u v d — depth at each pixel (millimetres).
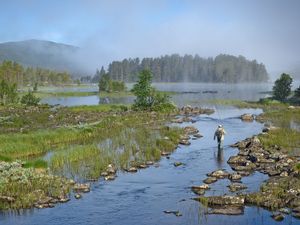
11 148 47812
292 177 34812
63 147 51188
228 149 50719
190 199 30656
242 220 26047
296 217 26297
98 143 54938
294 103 125188
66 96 185125
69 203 30328
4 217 27562
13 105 119000
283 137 54812
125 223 26188
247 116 84938
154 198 31219
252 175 37344
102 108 104000
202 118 88438
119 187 34312
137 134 61438
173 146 51500
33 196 30969
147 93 100188
